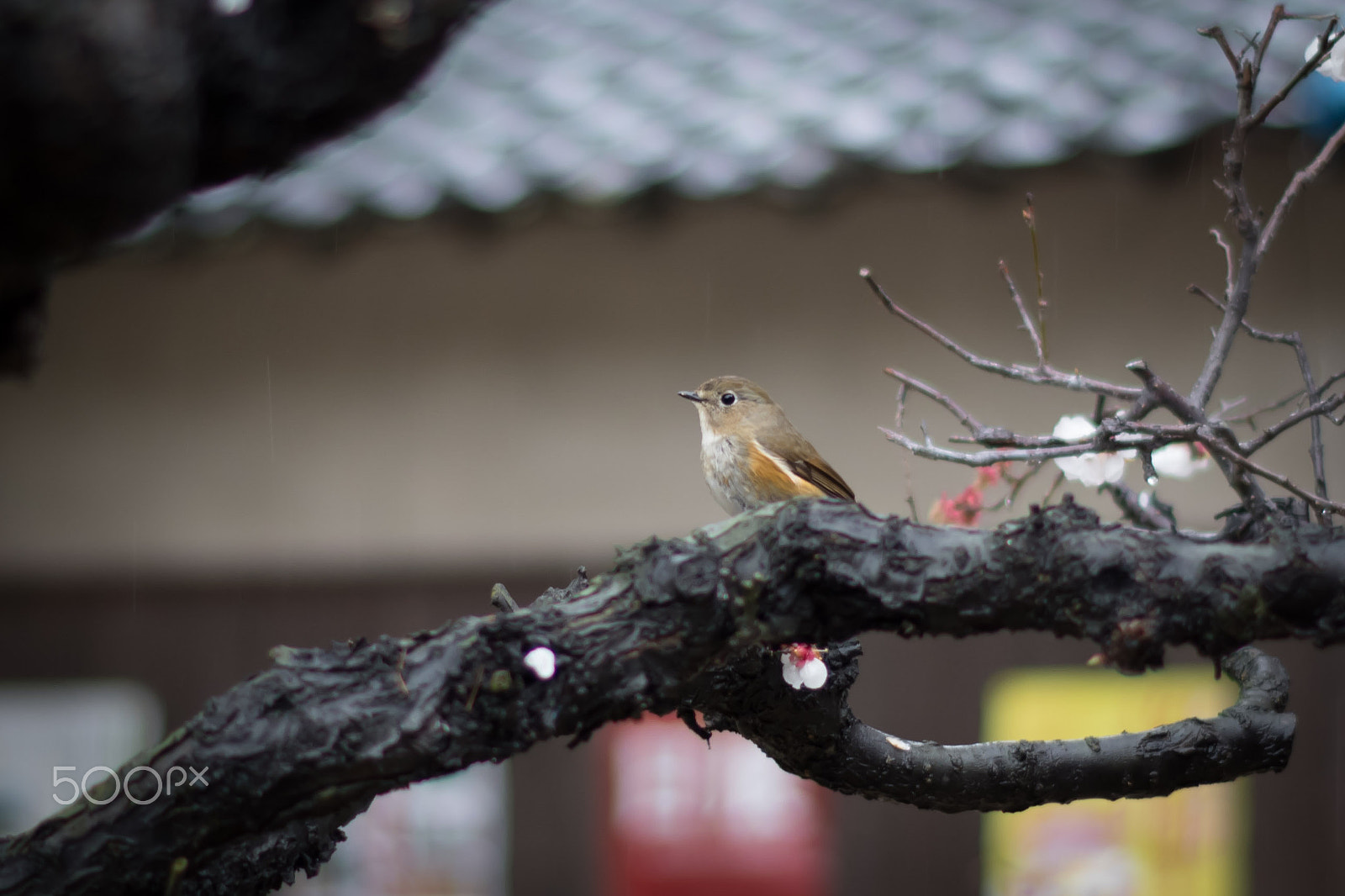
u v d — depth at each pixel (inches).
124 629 241.9
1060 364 221.3
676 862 233.3
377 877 238.1
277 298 239.9
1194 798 224.2
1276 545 61.7
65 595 242.7
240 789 59.5
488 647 61.4
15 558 242.4
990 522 190.4
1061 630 63.7
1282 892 220.8
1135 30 230.2
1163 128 193.3
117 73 40.7
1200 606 60.9
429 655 62.3
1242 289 85.0
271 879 77.4
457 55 255.9
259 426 240.2
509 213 202.8
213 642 240.5
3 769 239.6
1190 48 217.5
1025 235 221.1
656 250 230.2
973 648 225.6
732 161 200.8
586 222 211.9
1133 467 202.1
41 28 39.0
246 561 240.7
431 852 237.6
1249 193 212.2
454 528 237.3
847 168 194.5
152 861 60.6
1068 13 244.2
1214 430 77.0
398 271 237.1
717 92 230.5
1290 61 201.5
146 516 241.9
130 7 41.3
